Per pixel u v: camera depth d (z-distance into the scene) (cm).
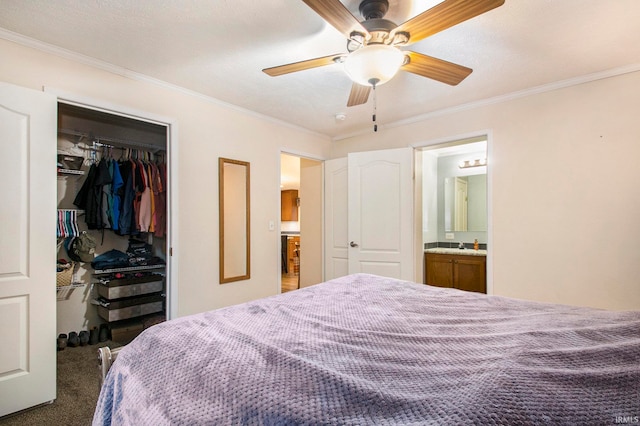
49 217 191
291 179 738
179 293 266
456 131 317
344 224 402
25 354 181
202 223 284
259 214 337
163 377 86
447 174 478
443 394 67
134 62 226
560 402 64
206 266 287
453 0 123
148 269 327
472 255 383
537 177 271
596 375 73
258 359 85
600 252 243
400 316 130
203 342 99
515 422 58
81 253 291
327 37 195
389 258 354
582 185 251
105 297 302
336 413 63
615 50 210
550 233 264
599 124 244
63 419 173
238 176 317
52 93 203
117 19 177
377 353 90
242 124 320
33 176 185
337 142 426
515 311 137
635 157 230
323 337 103
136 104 243
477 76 248
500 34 191
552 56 218
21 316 180
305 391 69
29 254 183
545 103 267
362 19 172
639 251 229
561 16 173
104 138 317
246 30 187
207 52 213
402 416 61
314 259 442
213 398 73
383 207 358
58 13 171
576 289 252
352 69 163
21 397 178
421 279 371
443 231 480
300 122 367
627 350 87
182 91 271
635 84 230
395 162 354
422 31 146
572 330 106
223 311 135
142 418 77
